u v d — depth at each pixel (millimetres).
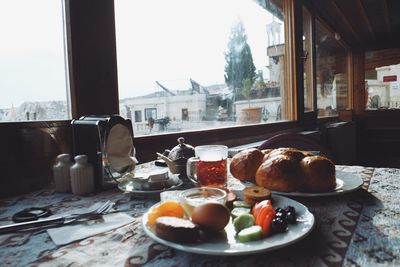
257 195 593
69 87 1094
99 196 766
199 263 405
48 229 535
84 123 839
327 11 3723
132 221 573
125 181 843
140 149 1347
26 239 498
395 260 398
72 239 489
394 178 864
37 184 891
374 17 4031
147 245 465
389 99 5324
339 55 5043
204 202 492
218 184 777
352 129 4410
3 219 610
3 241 491
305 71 3467
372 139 5410
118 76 1298
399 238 467
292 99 3102
